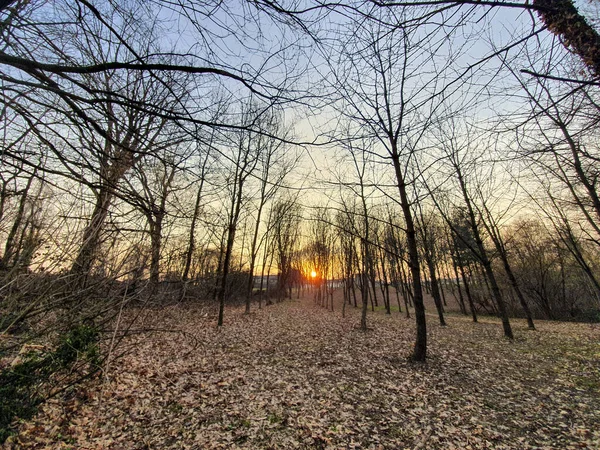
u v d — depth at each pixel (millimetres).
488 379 6902
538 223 21781
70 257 3818
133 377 6699
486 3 2264
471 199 14414
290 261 39469
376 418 5129
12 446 4000
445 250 26391
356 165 12945
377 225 23281
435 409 5430
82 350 4516
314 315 21688
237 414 5270
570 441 4312
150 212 3502
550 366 7824
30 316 3775
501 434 4582
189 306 14742
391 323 17344
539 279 24625
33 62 2107
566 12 2635
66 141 3049
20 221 3727
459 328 15312
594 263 22578
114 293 4496
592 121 3607
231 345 10273
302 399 5863
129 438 4527
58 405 5141
